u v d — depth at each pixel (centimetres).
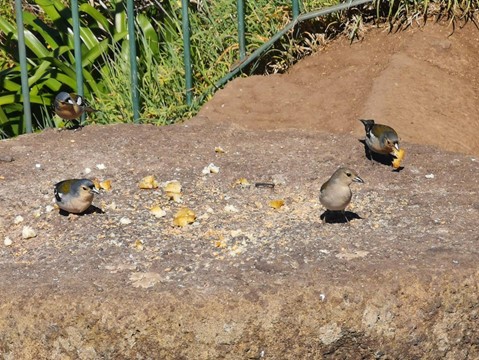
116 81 1516
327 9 1484
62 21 1600
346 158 1233
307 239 989
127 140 1301
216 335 838
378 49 1481
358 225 1028
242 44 1512
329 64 1492
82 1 1638
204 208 1097
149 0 1628
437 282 874
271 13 1559
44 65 1491
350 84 1430
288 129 1345
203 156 1250
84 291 866
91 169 1210
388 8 1522
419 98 1376
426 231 1002
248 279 884
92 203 1108
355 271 890
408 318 866
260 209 1095
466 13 1495
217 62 1524
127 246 988
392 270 886
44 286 881
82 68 1471
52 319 847
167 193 1130
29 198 1123
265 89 1452
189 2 1612
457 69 1440
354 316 855
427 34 1473
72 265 943
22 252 991
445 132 1327
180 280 890
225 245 978
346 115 1372
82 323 842
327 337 855
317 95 1426
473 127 1348
